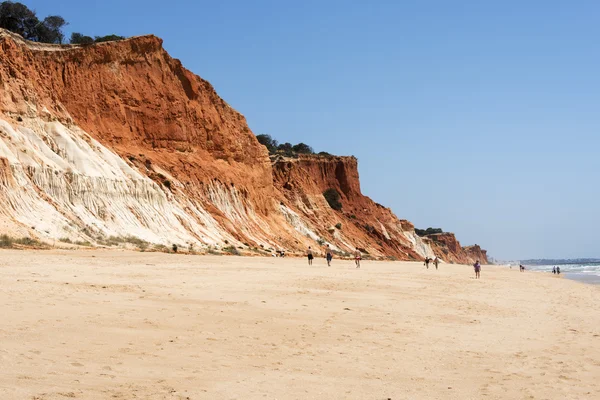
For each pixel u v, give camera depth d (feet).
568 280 194.80
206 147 267.18
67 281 71.87
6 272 78.54
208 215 229.04
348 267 172.96
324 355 39.40
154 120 244.01
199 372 32.24
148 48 254.27
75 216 165.58
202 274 100.58
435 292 93.40
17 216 144.56
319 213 362.94
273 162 378.53
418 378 34.53
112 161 200.64
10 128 170.50
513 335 52.19
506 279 167.02
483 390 32.27
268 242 251.80
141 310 52.08
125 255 134.31
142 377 30.14
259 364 35.47
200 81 281.74
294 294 74.74
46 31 271.08
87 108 219.82
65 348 35.06
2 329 38.75
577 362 40.78
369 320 56.44
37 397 24.86
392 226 462.60
